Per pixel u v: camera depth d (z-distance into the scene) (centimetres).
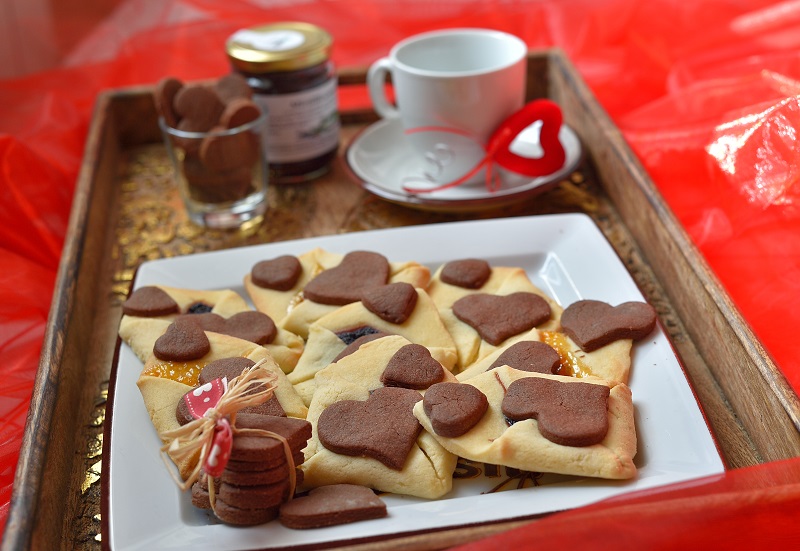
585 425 48
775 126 63
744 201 63
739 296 59
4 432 55
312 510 46
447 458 48
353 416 49
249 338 55
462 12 93
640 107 82
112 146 75
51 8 93
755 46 82
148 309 57
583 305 56
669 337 53
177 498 48
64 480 50
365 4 94
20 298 62
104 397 55
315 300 57
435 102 67
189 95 66
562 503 46
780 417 48
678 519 44
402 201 67
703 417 49
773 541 46
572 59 88
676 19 87
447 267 59
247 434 46
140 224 69
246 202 68
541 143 68
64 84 88
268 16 94
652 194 62
